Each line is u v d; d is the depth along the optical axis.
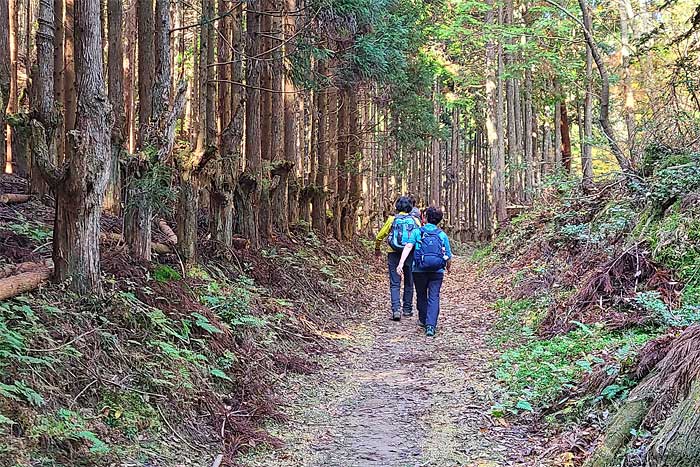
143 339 5.12
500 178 22.52
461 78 27.64
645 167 9.46
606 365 4.84
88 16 5.13
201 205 9.48
